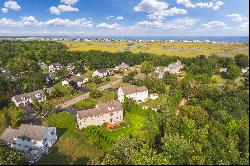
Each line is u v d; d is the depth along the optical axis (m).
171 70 189.62
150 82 149.62
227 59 190.12
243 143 69.38
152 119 95.50
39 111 113.00
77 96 143.62
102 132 95.19
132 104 122.50
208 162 61.69
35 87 151.38
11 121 100.62
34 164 74.38
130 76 174.12
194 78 153.62
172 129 83.88
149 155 64.75
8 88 141.25
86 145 85.38
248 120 72.56
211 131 79.88
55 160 76.81
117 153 68.19
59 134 94.31
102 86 164.88
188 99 129.12
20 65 195.00
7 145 80.19
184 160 63.47
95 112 102.81
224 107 96.81
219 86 132.62
